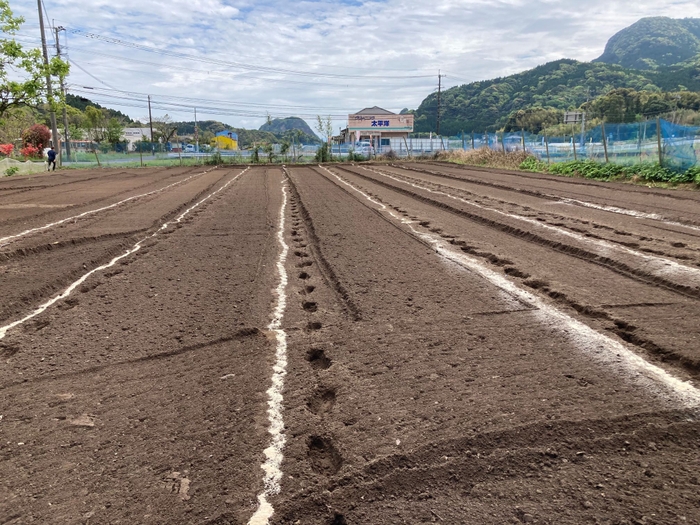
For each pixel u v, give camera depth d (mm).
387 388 3279
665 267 5977
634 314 4496
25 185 19219
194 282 5734
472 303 4895
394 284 5547
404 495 2305
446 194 14250
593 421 2834
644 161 17578
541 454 2570
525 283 5609
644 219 9734
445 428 2801
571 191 14617
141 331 4312
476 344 3938
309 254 7137
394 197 14000
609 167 18156
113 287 5574
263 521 2166
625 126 19906
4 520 2203
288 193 15516
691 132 17062
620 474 2416
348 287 5441
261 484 2398
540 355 3725
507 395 3145
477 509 2201
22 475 2512
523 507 2205
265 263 6609
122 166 36719
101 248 7430
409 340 4035
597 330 4191
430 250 7242
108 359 3785
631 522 2104
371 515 2186
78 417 3023
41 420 2998
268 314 4684
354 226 9234
